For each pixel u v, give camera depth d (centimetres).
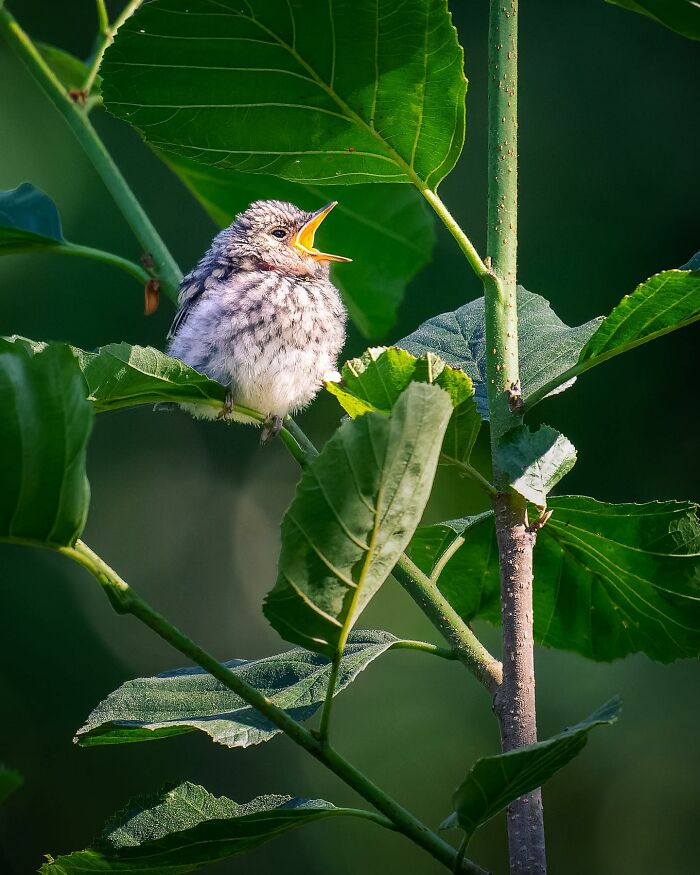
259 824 387
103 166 663
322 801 400
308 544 347
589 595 569
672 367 1284
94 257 636
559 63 1320
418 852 1363
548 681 1332
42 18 1411
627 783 1306
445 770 1367
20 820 1341
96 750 1387
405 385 438
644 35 1325
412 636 1422
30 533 344
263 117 480
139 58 461
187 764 1405
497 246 461
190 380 468
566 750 364
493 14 467
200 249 1381
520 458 430
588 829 1301
